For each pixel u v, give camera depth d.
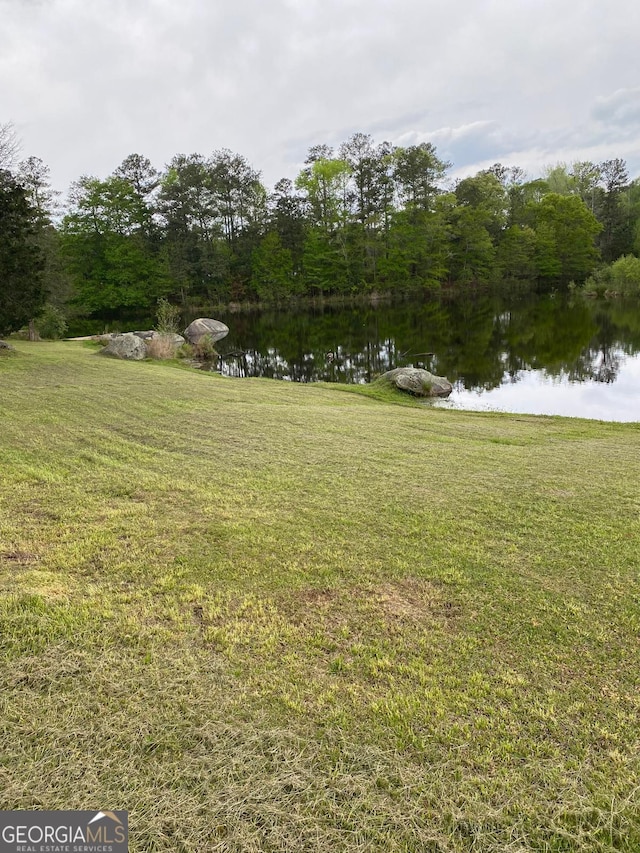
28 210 12.95
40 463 5.74
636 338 21.69
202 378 13.96
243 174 46.75
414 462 6.14
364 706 2.33
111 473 5.47
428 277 48.16
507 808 1.86
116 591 3.23
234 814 1.83
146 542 3.90
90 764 2.02
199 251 43.56
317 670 2.56
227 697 2.37
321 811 1.85
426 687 2.45
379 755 2.07
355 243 47.84
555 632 2.86
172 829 1.78
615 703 2.34
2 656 2.60
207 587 3.30
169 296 44.22
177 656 2.64
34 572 3.40
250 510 4.54
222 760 2.04
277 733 2.17
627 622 2.94
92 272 40.06
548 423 9.77
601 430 8.99
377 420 9.01
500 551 3.80
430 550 3.82
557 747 2.12
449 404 12.79
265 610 3.07
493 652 2.70
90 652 2.65
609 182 52.09
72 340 22.95
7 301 12.58
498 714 2.28
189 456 6.21
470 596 3.22
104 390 10.51
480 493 5.02
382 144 47.03
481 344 22.33
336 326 31.53
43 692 2.38
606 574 3.47
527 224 51.91
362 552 3.79
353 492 5.02
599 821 1.82
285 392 12.30
